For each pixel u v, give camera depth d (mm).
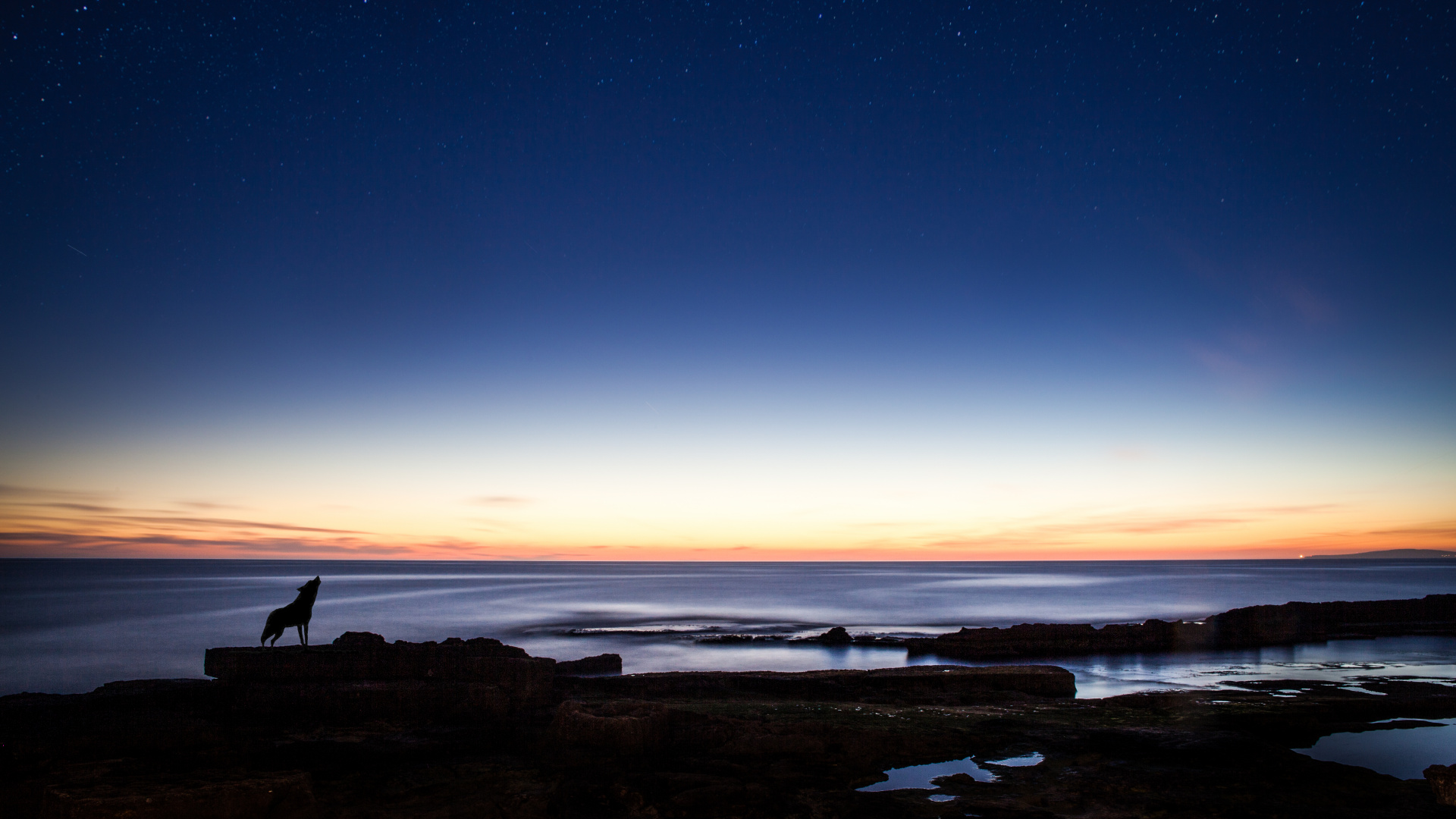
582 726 12047
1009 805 10031
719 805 9812
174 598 68062
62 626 43250
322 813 9305
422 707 13969
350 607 63281
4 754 10367
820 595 86375
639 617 55250
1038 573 199875
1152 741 13039
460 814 9430
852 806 9961
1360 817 9547
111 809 7656
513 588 103312
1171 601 74625
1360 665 25938
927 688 18297
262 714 13758
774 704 16156
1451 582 117188
